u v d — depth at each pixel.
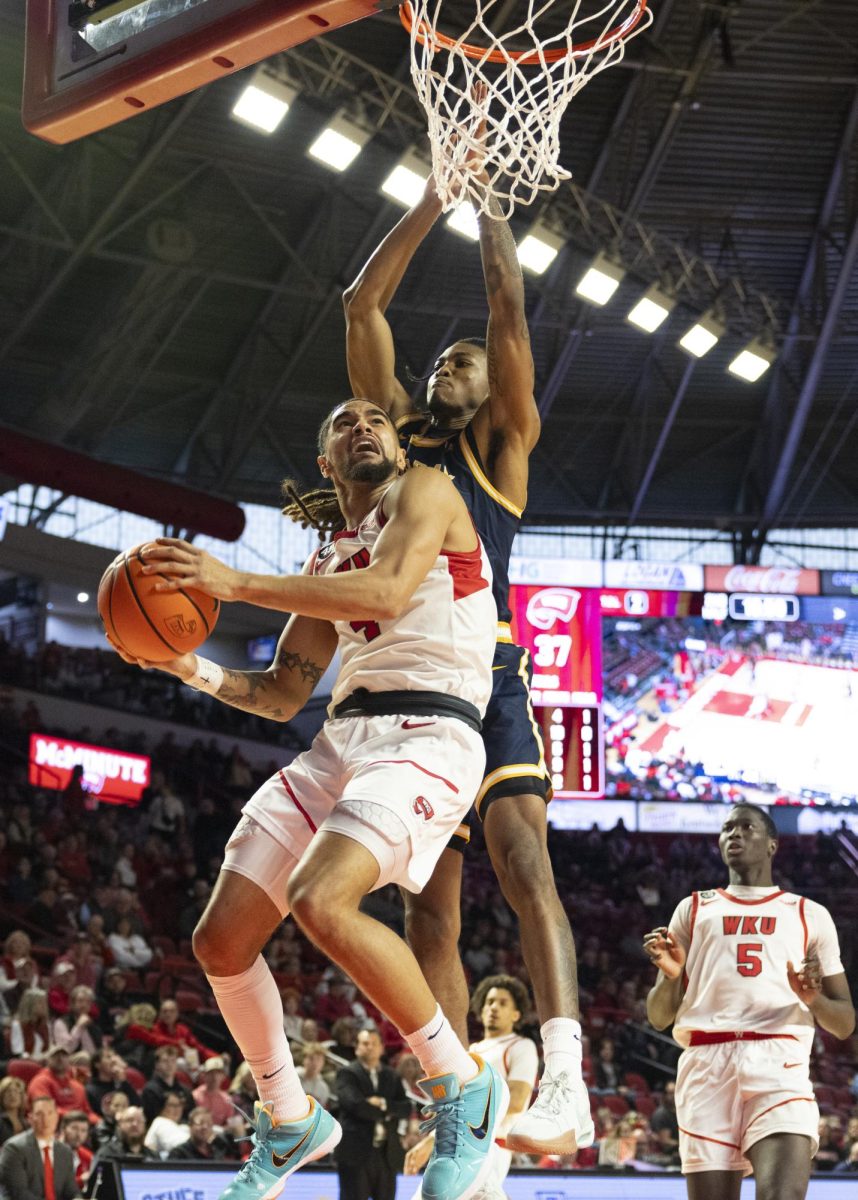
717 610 20.56
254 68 13.27
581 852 20.80
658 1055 14.99
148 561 2.70
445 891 3.45
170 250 17.48
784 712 20.41
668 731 20.11
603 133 17.36
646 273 16.95
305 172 17.67
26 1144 7.78
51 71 4.15
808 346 20.38
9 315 18.98
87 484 18.14
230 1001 2.88
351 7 3.55
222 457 21.97
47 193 17.14
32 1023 10.38
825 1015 4.26
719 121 17.59
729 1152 4.25
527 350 3.52
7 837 16.42
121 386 20.34
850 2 15.91
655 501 24.08
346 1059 10.38
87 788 19.89
